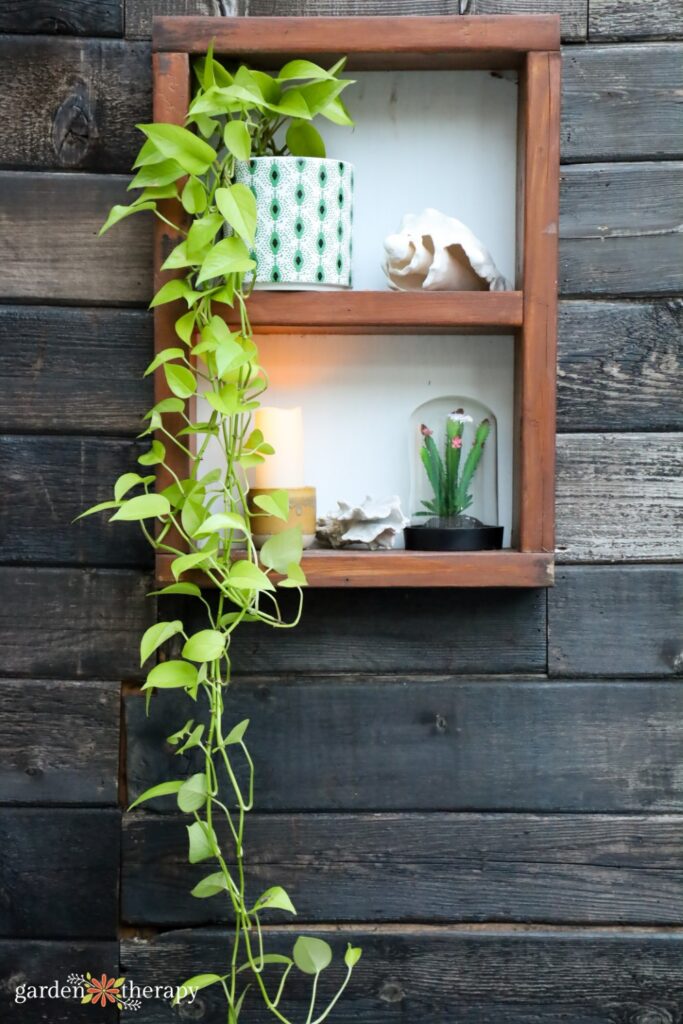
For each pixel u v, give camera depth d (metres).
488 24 1.08
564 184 1.16
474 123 1.18
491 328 1.12
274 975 1.16
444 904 1.16
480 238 1.18
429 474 1.15
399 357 1.19
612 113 1.16
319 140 1.13
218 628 1.12
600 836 1.16
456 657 1.17
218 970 1.16
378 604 1.17
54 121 1.16
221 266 1.00
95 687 1.17
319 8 1.15
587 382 1.17
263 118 1.11
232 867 1.16
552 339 1.08
